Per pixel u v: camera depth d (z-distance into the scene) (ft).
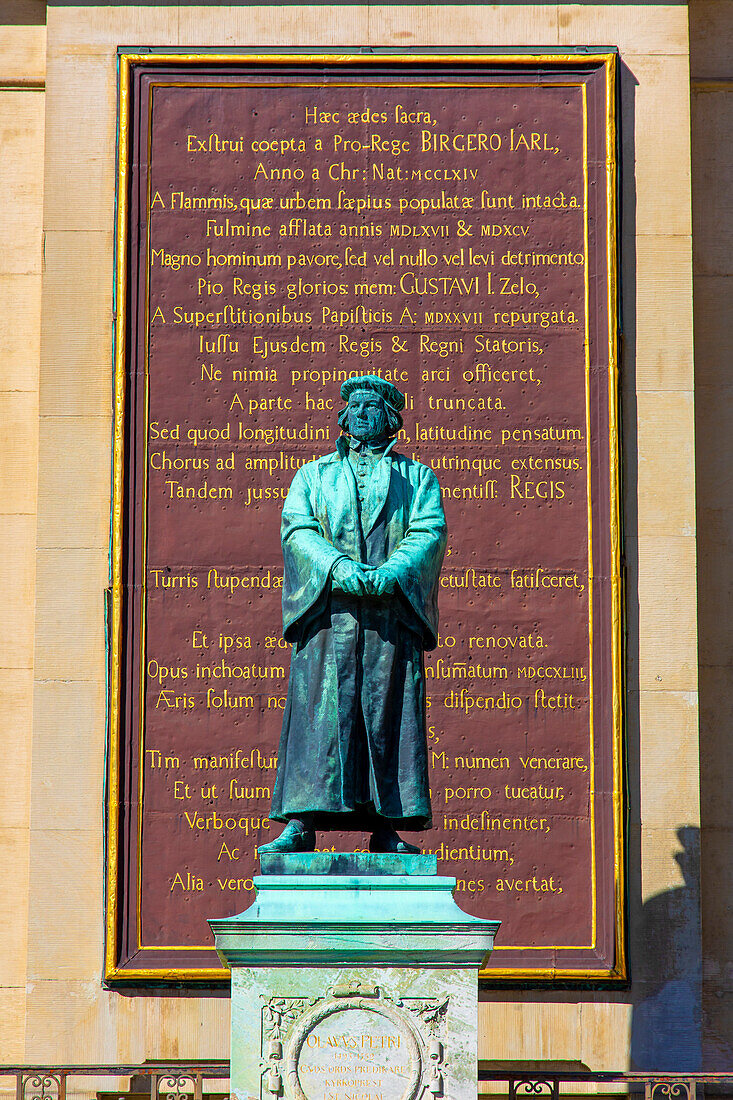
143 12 51.44
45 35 52.85
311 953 33.12
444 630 48.60
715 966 48.60
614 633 48.29
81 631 48.83
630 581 48.93
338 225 50.47
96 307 50.31
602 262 50.08
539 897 47.24
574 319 50.03
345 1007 32.99
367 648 34.91
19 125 52.65
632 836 47.65
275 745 48.03
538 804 47.75
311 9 51.52
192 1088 46.01
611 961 46.68
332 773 34.37
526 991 46.83
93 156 50.83
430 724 48.19
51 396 49.85
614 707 47.93
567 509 49.11
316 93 50.96
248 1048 32.86
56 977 46.93
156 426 49.39
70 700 48.49
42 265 51.83
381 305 50.14
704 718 50.08
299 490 36.40
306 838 34.76
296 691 35.32
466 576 48.83
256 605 48.70
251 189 50.57
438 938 33.17
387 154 50.80
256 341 49.88
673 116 51.03
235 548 48.93
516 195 50.62
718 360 51.78
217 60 50.90
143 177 50.44
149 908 47.16
